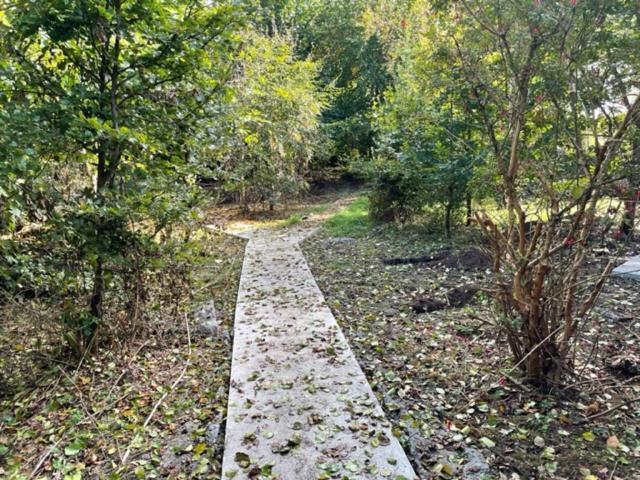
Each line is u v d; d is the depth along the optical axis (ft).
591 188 7.45
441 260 18.90
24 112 9.12
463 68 9.13
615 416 8.03
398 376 9.95
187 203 11.45
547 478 6.71
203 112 12.00
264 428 7.93
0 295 10.50
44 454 7.86
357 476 6.64
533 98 9.06
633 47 7.68
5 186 8.89
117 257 10.23
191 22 10.34
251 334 12.28
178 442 8.11
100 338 11.35
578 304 9.36
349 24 51.42
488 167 12.55
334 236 26.53
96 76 10.85
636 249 16.07
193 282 14.39
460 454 7.36
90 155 10.82
